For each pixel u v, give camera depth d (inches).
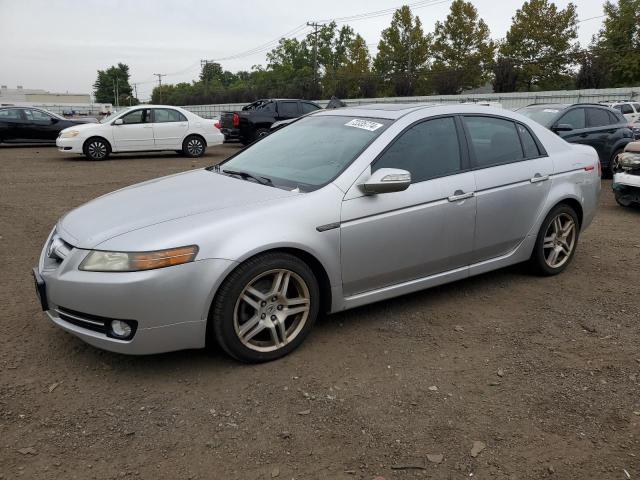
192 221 129.7
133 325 122.3
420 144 163.2
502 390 127.0
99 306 121.3
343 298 149.7
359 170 149.0
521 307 175.3
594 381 131.3
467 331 157.4
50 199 359.9
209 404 119.5
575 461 103.3
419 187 157.8
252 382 128.3
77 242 128.5
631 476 99.5
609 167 465.1
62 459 101.9
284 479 97.7
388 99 1630.2
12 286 189.0
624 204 334.0
